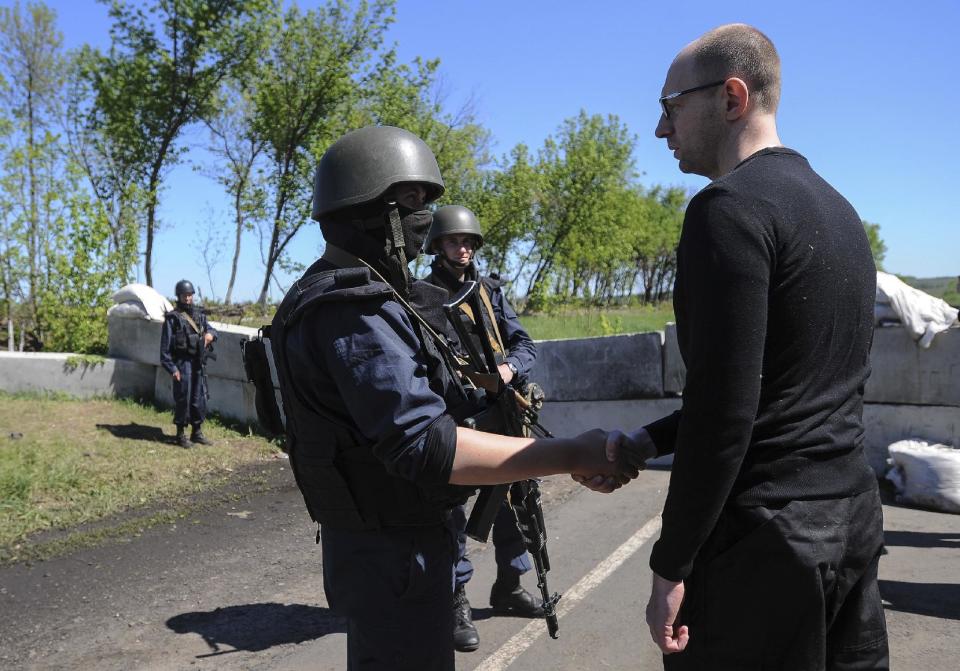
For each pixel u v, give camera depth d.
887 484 5.87
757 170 1.58
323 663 3.55
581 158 30.19
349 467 1.90
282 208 23.48
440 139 24.03
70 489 6.65
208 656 3.68
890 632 3.52
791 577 1.53
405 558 1.93
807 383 1.55
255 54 22.17
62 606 4.36
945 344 5.68
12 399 9.87
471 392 2.11
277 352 1.97
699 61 1.71
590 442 1.83
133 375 10.54
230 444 8.47
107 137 21.97
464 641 3.55
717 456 1.46
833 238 1.56
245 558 5.16
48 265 11.73
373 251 1.96
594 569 4.48
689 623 1.64
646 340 6.96
